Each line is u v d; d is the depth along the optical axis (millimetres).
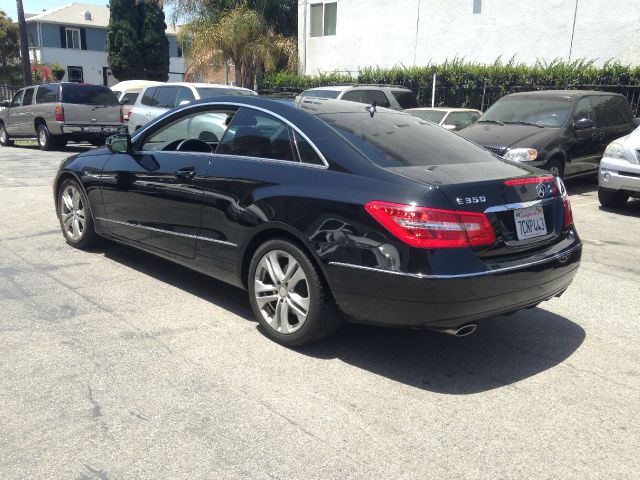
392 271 3381
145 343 4008
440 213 3342
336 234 3602
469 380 3686
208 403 3297
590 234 7605
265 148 4246
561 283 3963
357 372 3732
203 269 4613
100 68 45750
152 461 2783
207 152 4652
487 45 18812
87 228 5926
